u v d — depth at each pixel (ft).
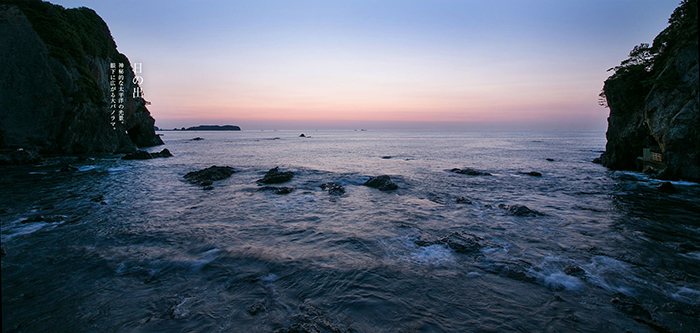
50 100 162.91
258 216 67.87
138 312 33.53
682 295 36.58
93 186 98.07
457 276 40.96
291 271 42.27
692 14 106.73
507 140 471.62
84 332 30.48
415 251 49.06
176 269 42.91
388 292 37.14
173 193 89.56
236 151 242.78
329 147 296.92
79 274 41.60
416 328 30.89
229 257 46.57
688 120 99.50
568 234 56.39
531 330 30.60
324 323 31.14
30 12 169.78
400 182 107.34
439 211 71.46
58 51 170.30
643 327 30.99
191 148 277.03
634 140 132.36
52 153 170.19
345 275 41.14
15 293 37.11
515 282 39.32
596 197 85.71
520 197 85.97
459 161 173.99
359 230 59.00
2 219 64.18
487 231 57.98
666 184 91.81
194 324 31.45
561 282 39.14
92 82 191.83
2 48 152.87
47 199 80.89
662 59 123.34
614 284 38.88
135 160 167.43
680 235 55.67
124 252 48.47
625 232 57.26
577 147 302.45
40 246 50.67
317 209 73.41
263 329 30.66
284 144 348.18
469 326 31.22
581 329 30.71
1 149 145.79
